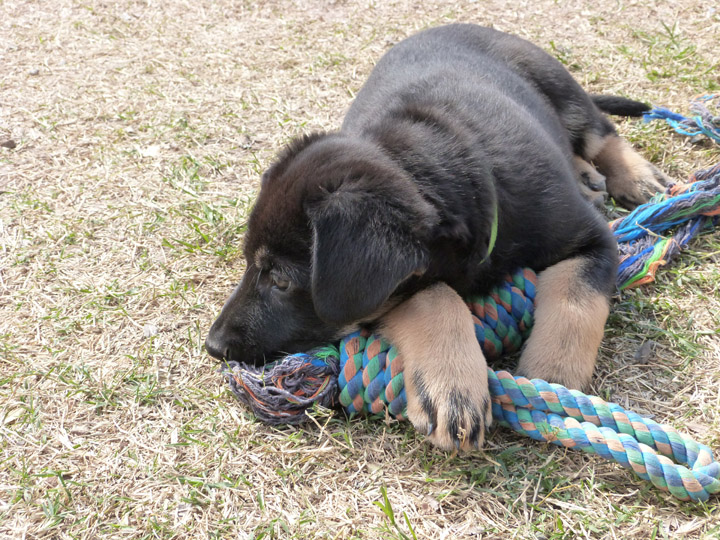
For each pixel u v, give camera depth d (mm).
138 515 451
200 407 530
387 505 425
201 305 629
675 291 612
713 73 944
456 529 433
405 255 436
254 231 513
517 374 508
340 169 478
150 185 795
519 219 539
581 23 1107
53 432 513
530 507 443
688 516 429
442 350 466
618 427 449
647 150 812
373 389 490
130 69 1042
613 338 572
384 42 1094
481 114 576
